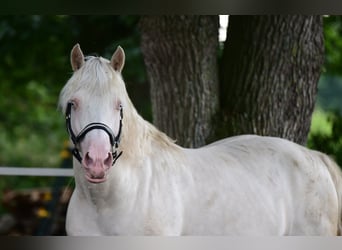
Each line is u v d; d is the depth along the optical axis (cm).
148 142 793
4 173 1288
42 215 1472
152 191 775
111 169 738
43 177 2188
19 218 1597
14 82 2036
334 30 1653
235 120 1082
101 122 701
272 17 1061
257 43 1073
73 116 721
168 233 776
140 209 764
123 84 745
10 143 2391
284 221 871
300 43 1071
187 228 802
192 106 1079
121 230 761
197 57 1075
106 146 692
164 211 775
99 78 720
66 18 1694
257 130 1076
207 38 1078
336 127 1351
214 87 1093
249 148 888
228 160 859
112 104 716
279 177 875
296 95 1081
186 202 798
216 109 1095
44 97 2319
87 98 711
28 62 1858
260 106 1076
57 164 2392
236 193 830
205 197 809
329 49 1670
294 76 1077
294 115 1085
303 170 889
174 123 1088
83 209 773
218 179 827
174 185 795
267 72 1073
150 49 1095
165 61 1086
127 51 1524
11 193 1648
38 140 2412
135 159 766
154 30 1082
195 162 832
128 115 750
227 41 1116
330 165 931
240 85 1088
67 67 1667
